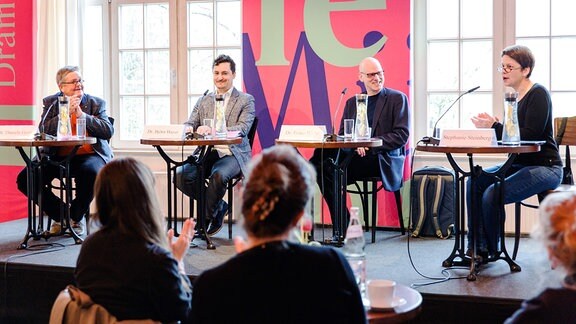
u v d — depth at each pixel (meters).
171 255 2.06
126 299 2.02
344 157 4.62
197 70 5.70
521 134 3.70
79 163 4.74
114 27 5.84
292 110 5.36
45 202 4.77
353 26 5.20
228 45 5.61
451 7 5.11
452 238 4.75
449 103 5.16
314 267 1.59
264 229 1.59
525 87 3.82
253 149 5.45
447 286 3.34
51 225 5.08
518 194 3.65
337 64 5.25
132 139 5.85
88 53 5.91
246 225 1.61
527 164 3.77
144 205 2.07
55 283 3.82
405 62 5.09
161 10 5.75
